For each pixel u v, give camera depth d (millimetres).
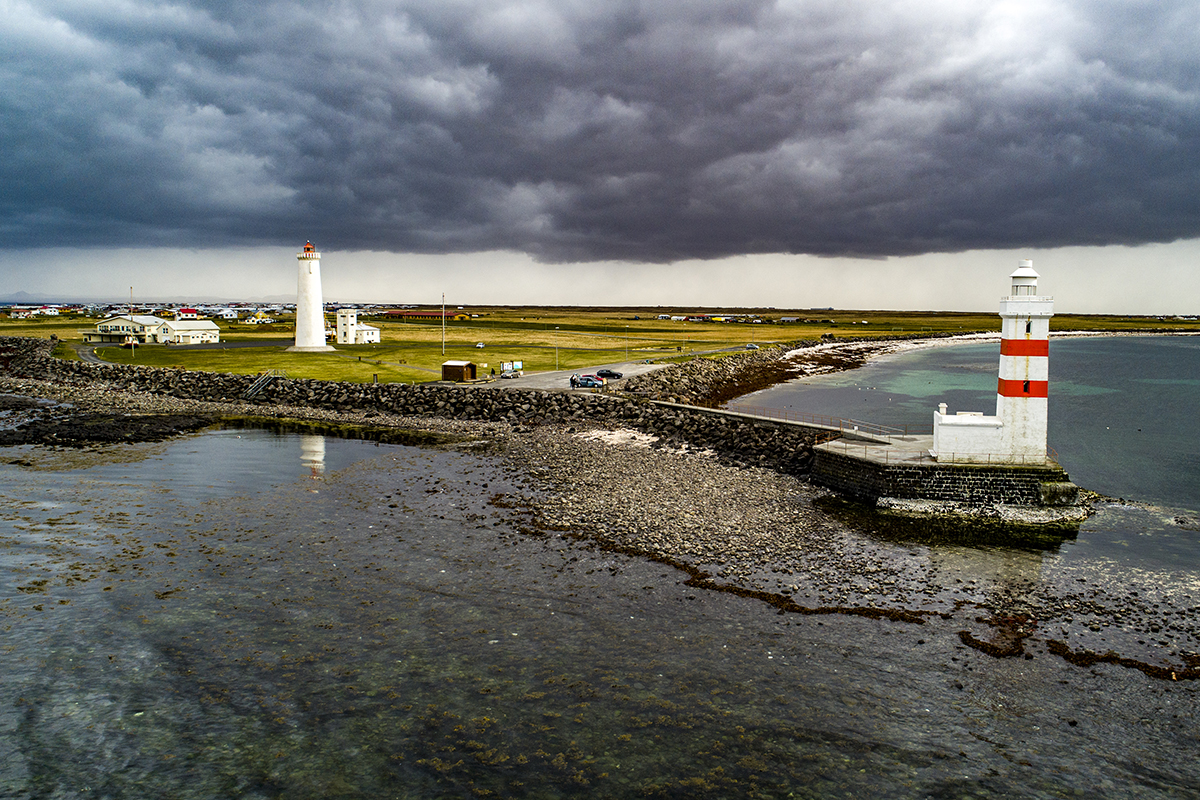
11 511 36938
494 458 51094
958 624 25484
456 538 33406
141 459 49875
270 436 59656
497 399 72250
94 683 20922
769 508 39062
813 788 16953
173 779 17000
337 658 22453
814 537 34562
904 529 36438
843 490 43219
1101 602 27734
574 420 65812
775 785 17016
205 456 51250
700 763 17734
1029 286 39688
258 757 17812
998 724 19625
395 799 16375
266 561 30438
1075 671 22391
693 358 118500
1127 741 19016
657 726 19188
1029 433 40188
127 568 29484
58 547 31781
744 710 19969
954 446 40969
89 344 132750
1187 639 24594
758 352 141375
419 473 46312
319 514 37125
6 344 129375
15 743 18203
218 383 84062
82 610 25500
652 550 31875
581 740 18562
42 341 132375
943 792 16906
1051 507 39438
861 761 17953
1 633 23688
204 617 25109
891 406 85500
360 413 71625
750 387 104312
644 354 124875
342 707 19875
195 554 31172
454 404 72000
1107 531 37188
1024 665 22672
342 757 17828
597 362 109625
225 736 18609
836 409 82562
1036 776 17547
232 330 180750
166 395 81562
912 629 24984
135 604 26062
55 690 20531
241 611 25609
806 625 25094
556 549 32000
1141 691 21328
